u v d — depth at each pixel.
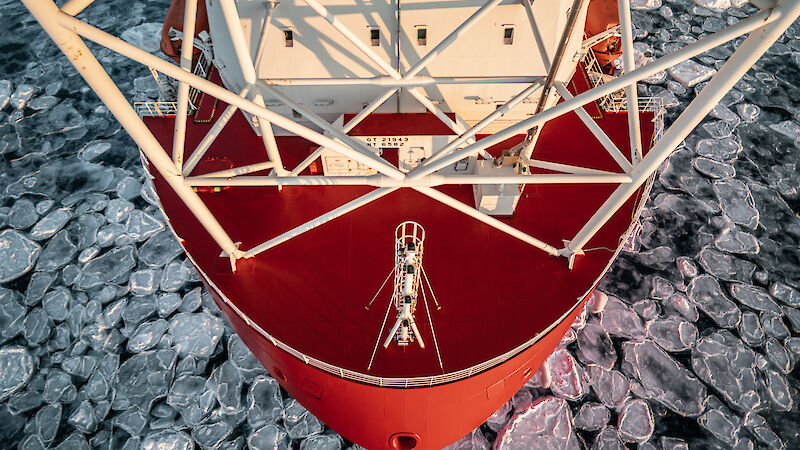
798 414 13.08
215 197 12.52
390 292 10.94
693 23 22.59
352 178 9.23
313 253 11.53
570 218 12.16
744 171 17.89
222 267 11.33
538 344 10.51
